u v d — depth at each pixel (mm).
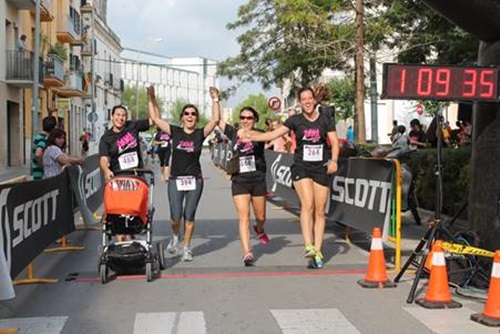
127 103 95000
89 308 6457
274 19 26844
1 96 29641
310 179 8328
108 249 7660
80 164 10609
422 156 13633
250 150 8570
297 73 26750
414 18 18062
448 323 5961
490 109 7148
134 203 7449
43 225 7949
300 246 10141
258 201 8758
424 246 7641
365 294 7039
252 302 6688
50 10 37938
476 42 15289
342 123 41281
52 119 10195
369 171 9023
